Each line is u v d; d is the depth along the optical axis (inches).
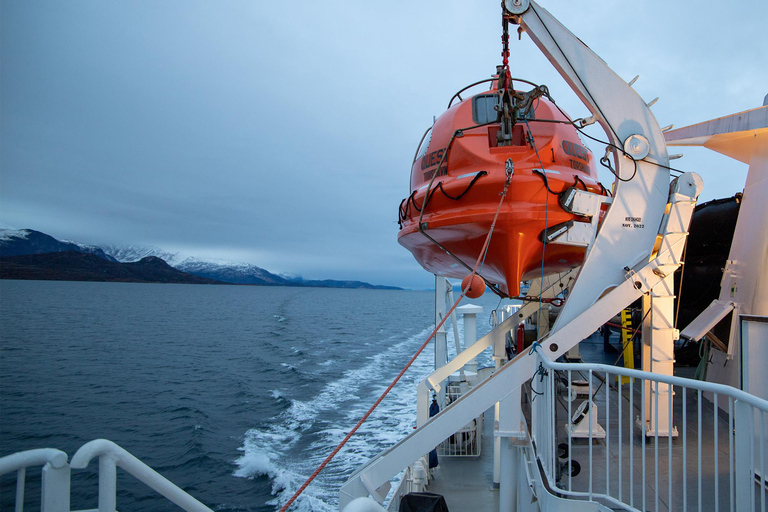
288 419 930.7
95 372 1448.1
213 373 1441.9
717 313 199.6
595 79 179.3
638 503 127.3
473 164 205.3
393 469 161.5
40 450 74.0
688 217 166.2
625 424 196.9
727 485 138.3
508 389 161.9
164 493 81.4
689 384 99.0
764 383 141.3
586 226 194.4
